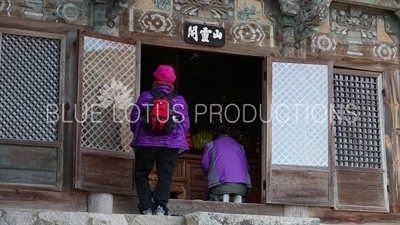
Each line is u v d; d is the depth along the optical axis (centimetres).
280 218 1191
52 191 1235
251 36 1405
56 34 1280
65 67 1272
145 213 1225
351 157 1422
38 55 1272
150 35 1348
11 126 1241
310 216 1373
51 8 1297
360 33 1482
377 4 1476
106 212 1254
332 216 1388
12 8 1280
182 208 1302
